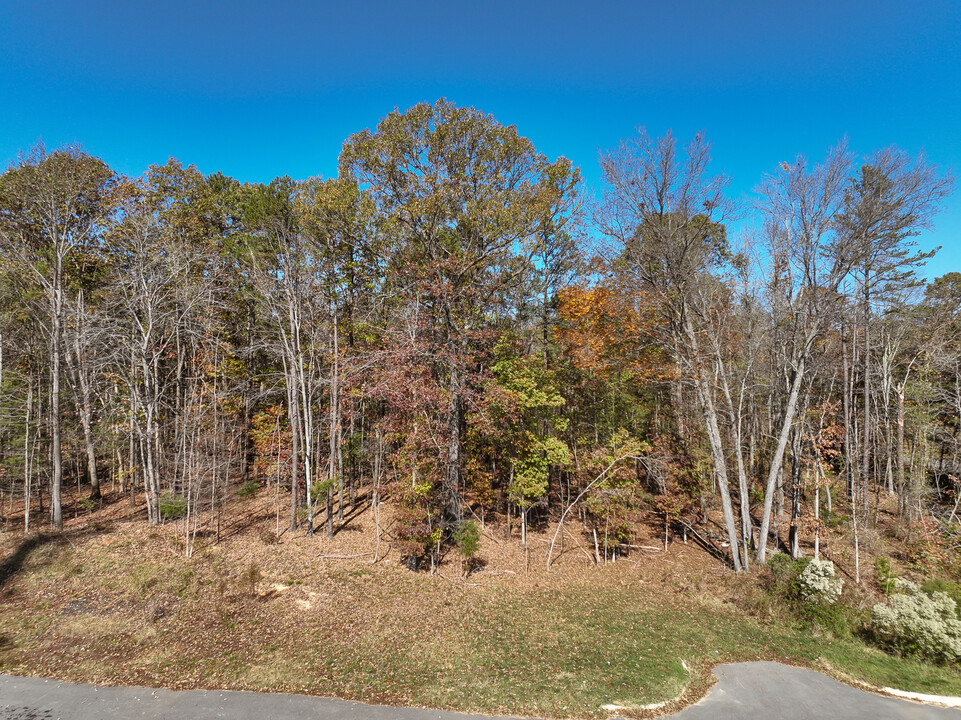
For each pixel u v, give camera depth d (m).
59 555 16.05
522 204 19.05
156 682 10.19
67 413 23.08
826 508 24.45
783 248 18.61
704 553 20.81
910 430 26.41
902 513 22.36
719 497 27.20
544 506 24.33
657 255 18.14
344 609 14.00
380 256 19.47
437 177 18.98
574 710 10.01
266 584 15.08
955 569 17.52
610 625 14.05
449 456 18.86
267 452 22.48
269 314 22.81
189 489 18.64
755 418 24.61
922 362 26.95
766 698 10.72
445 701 10.06
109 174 20.36
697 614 15.16
